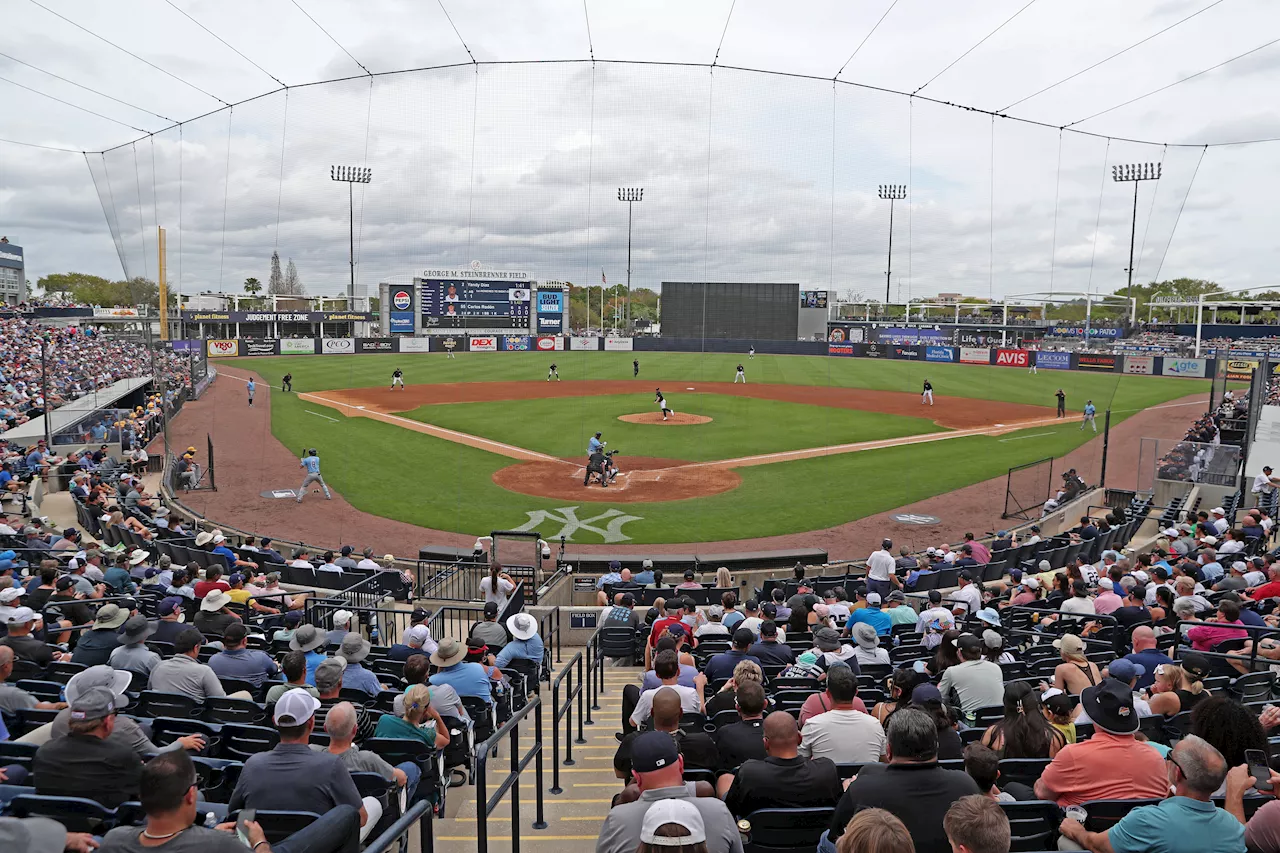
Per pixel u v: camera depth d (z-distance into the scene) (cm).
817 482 3016
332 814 437
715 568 1944
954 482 3031
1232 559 1560
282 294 8769
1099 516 2666
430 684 819
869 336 9362
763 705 608
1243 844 411
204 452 3488
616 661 1400
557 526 2431
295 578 1688
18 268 11294
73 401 4078
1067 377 6875
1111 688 523
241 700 740
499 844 646
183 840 373
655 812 338
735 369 7275
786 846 505
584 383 6212
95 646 897
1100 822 504
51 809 495
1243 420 3353
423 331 9044
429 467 3222
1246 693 873
